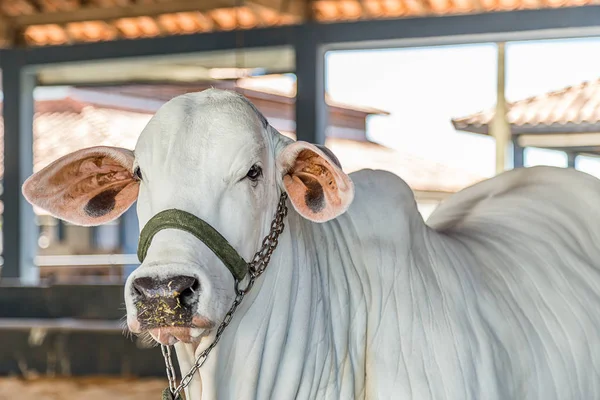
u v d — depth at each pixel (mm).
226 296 2605
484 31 10375
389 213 3197
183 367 2832
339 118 20266
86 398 7730
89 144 18875
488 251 3547
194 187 2596
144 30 12438
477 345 3074
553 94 14156
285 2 11109
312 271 2947
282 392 2852
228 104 2709
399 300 3064
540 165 4277
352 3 11117
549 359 3354
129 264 16812
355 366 3014
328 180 2771
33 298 10445
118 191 2996
